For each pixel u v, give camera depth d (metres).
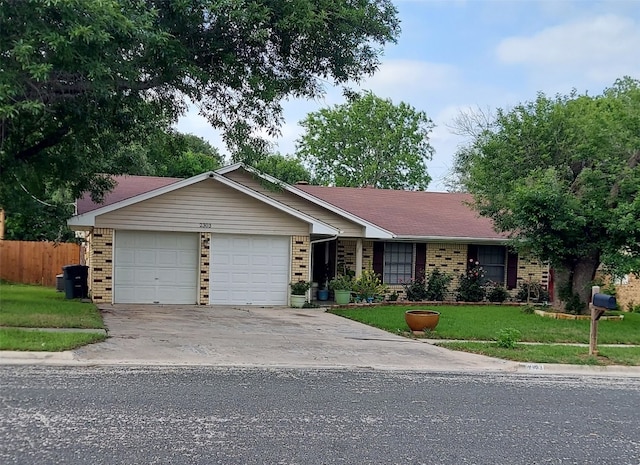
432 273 21.78
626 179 16.27
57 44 9.57
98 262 17.72
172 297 18.56
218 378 8.62
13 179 14.41
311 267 20.70
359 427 6.46
